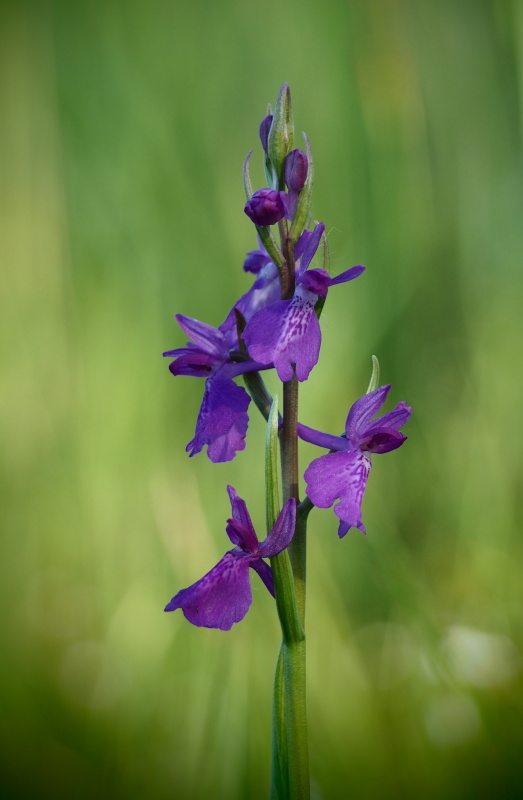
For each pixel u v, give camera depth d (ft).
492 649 1.82
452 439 2.02
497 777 1.74
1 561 1.94
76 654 1.88
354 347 1.96
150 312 2.02
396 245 2.06
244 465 1.90
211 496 1.90
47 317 2.03
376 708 1.79
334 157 2.07
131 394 1.95
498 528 1.91
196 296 2.03
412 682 1.81
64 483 1.93
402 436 1.43
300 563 1.42
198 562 1.88
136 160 2.07
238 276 2.05
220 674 1.77
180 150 2.07
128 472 1.92
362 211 2.05
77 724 1.83
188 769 1.76
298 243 1.44
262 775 1.72
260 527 1.89
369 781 1.75
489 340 2.04
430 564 1.95
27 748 1.82
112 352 1.98
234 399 1.45
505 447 1.94
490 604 1.88
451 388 2.06
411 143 2.09
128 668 1.85
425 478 2.00
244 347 1.45
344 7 2.07
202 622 1.41
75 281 2.04
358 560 1.87
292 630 1.40
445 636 1.85
